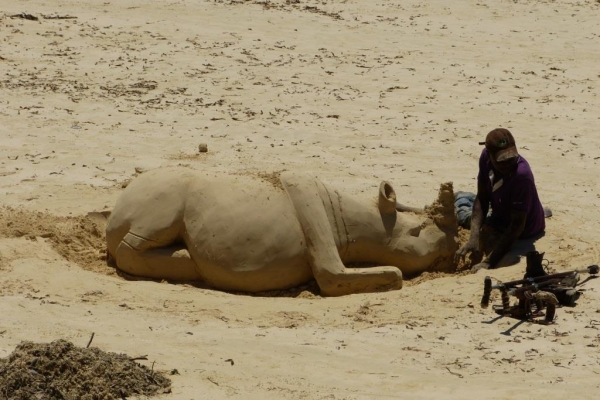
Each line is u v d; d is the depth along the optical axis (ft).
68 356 61.26
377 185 113.50
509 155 86.84
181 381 63.16
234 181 84.74
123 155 122.21
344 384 63.72
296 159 121.80
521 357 68.59
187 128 132.87
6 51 162.81
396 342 71.31
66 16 182.29
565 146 128.67
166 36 174.19
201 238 83.10
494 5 203.92
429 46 174.70
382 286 83.51
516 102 146.41
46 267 84.53
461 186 114.21
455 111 141.90
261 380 63.87
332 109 141.18
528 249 90.07
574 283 79.56
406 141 129.49
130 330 72.23
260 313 77.25
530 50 174.19
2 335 69.67
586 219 101.24
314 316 76.89
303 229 83.35
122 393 60.49
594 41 180.65
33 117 135.13
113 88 147.95
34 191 108.78
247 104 142.61
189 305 78.48
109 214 95.45
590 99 148.56
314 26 184.55
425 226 87.92
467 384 63.87
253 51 167.63
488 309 77.56
